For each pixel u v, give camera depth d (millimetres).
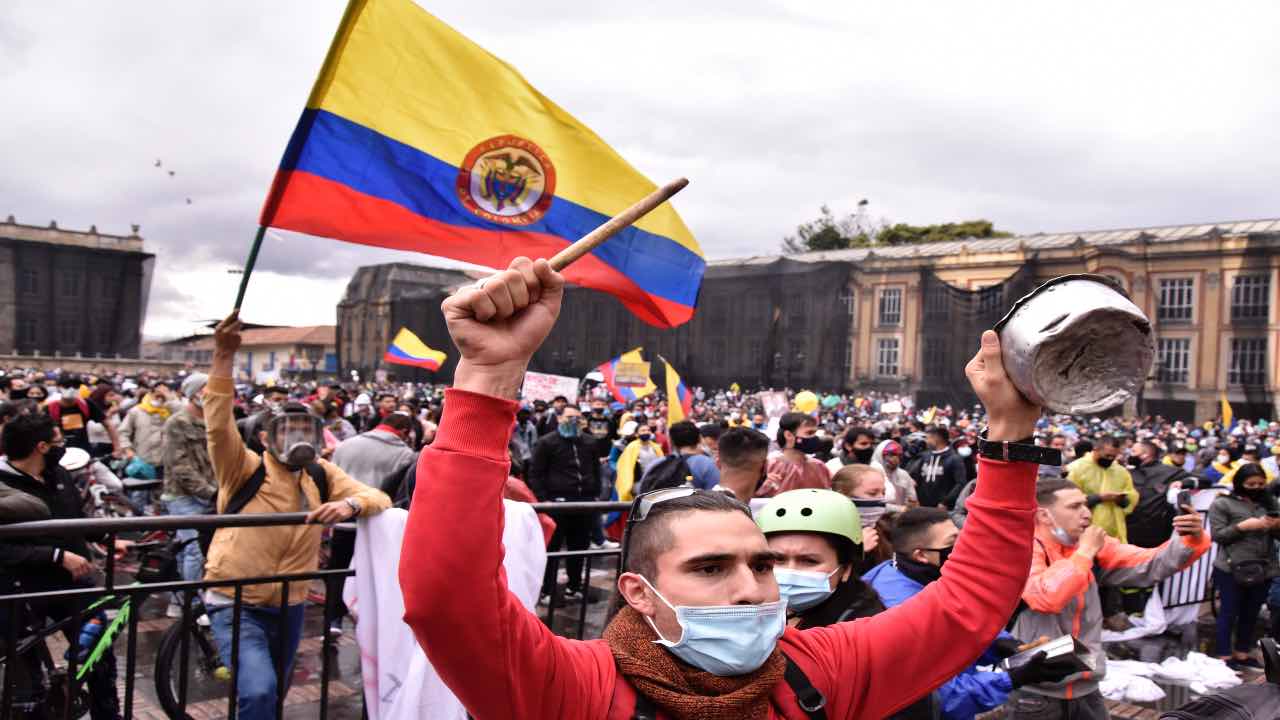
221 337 3975
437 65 4039
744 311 33812
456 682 1221
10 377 14883
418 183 4004
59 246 63250
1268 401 39219
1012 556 1524
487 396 1215
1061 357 1336
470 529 1185
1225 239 40625
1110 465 8312
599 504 4020
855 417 28891
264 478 4078
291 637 4125
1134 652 7566
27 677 3877
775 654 1409
